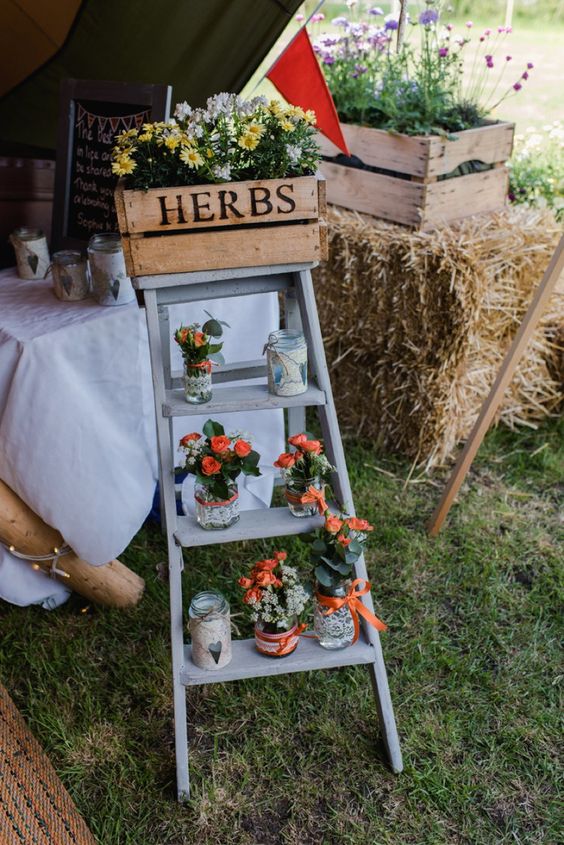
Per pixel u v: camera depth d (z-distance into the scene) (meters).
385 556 2.55
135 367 2.18
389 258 2.79
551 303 3.11
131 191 1.67
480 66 6.08
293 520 1.82
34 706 2.05
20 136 2.98
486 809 1.79
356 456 3.11
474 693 2.07
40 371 1.98
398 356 2.96
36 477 2.04
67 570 2.24
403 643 2.22
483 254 2.76
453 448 3.14
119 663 2.17
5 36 2.63
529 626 2.28
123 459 2.21
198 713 2.03
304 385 1.80
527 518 2.75
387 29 3.14
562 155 4.23
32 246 2.33
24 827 1.71
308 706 2.03
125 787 1.85
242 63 2.58
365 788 1.84
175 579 1.81
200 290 1.83
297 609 1.76
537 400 3.29
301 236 1.75
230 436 1.82
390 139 2.82
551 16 7.03
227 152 1.70
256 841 1.74
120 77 2.69
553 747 1.93
